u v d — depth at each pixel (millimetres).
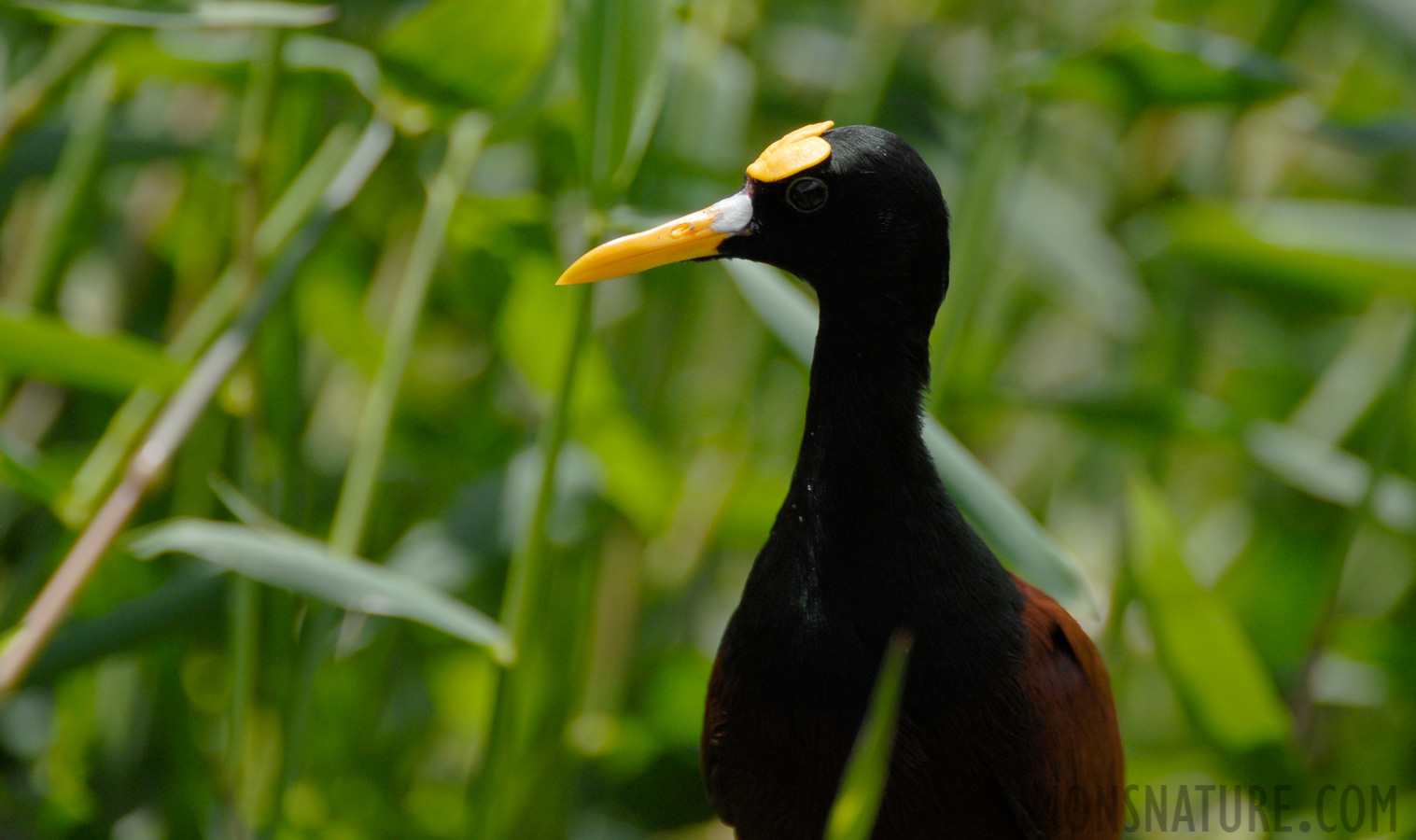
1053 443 10211
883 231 5031
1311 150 10367
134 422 6477
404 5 6859
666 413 8750
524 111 6684
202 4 6465
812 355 5926
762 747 5164
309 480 8016
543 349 8094
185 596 6961
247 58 7586
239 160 6938
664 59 5789
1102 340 10750
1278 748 6766
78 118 7859
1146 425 7668
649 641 8633
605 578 8703
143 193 9062
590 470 7887
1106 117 10250
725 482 8633
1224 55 6527
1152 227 9305
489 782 6039
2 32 8086
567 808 7855
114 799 8266
